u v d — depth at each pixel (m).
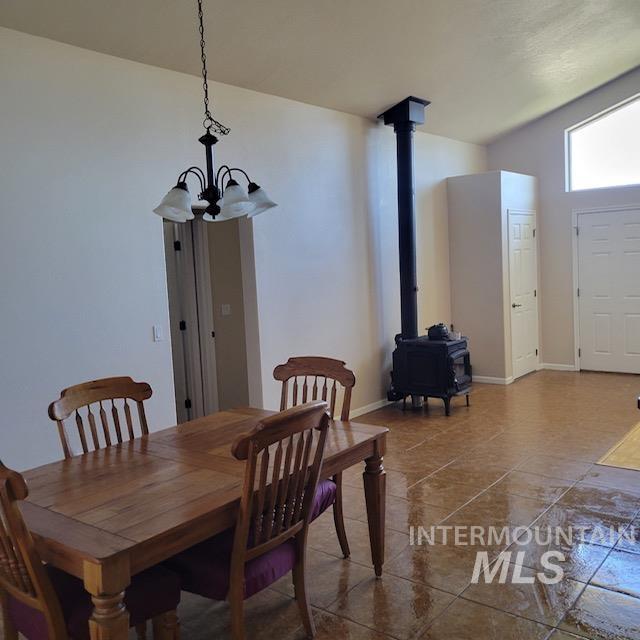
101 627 1.61
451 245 7.13
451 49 4.90
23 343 3.39
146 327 3.99
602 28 5.25
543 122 7.41
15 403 3.37
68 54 3.58
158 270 4.06
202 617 2.55
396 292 6.34
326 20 4.02
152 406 4.02
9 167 3.33
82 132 3.65
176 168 4.17
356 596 2.63
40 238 3.46
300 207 5.15
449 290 7.17
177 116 4.17
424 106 5.96
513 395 6.32
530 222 7.36
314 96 5.10
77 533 1.73
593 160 7.23
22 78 3.38
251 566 2.10
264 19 3.82
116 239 3.82
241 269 4.95
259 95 4.77
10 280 3.34
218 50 4.03
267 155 4.84
